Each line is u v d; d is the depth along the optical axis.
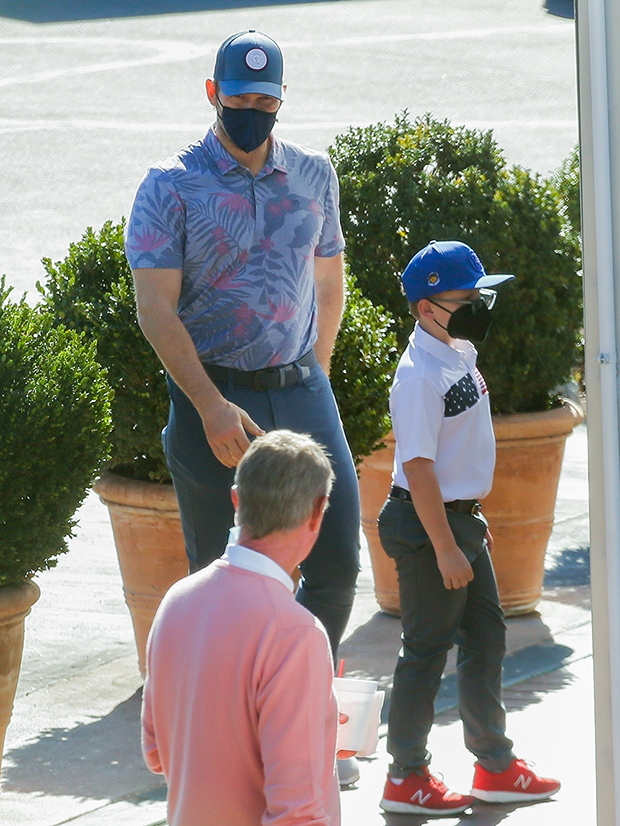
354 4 106.69
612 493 8.59
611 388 8.52
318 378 12.33
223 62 11.23
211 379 11.93
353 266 18.34
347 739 9.95
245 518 7.73
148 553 15.93
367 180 18.48
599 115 8.37
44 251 50.19
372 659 17.34
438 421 12.12
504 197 18.38
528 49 89.00
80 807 13.28
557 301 18.41
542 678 16.50
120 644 18.42
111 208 57.06
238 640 7.37
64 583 21.12
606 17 8.32
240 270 11.68
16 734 15.30
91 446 12.24
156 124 73.38
